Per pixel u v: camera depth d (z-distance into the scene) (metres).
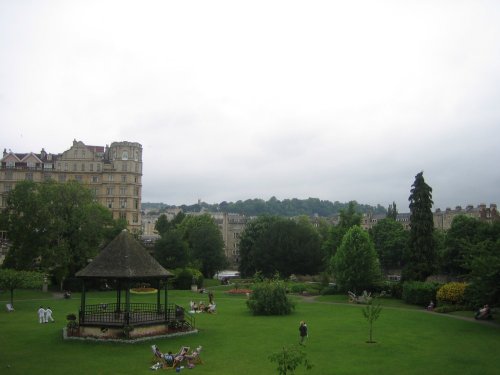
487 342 46.12
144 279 51.28
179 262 113.25
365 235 90.00
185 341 46.31
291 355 29.48
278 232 133.62
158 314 53.22
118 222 115.31
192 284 104.81
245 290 95.00
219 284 124.00
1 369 35.88
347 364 37.56
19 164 154.88
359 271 88.38
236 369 36.12
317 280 135.50
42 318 57.06
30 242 95.25
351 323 58.03
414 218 90.56
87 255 100.06
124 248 50.91
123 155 153.62
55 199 98.50
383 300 84.94
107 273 48.16
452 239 112.25
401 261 152.00
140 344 44.53
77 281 98.38
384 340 47.06
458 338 48.19
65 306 73.25
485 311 60.59
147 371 35.47
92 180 153.25
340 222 111.75
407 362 38.19
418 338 48.12
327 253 110.94
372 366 36.94
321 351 42.19
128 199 152.75
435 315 65.25
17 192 95.94
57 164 153.62
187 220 164.38
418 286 78.19
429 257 89.44
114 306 68.12
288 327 54.78
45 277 97.94
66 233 100.00
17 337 47.66
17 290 95.88
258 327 54.66
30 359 38.97
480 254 61.53
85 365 37.12
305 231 135.12
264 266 133.00
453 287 71.81
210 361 38.59
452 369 36.03
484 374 34.66
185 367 36.62
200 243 140.75
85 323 47.50
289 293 101.06
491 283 56.19
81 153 154.25
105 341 44.81
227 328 53.91
